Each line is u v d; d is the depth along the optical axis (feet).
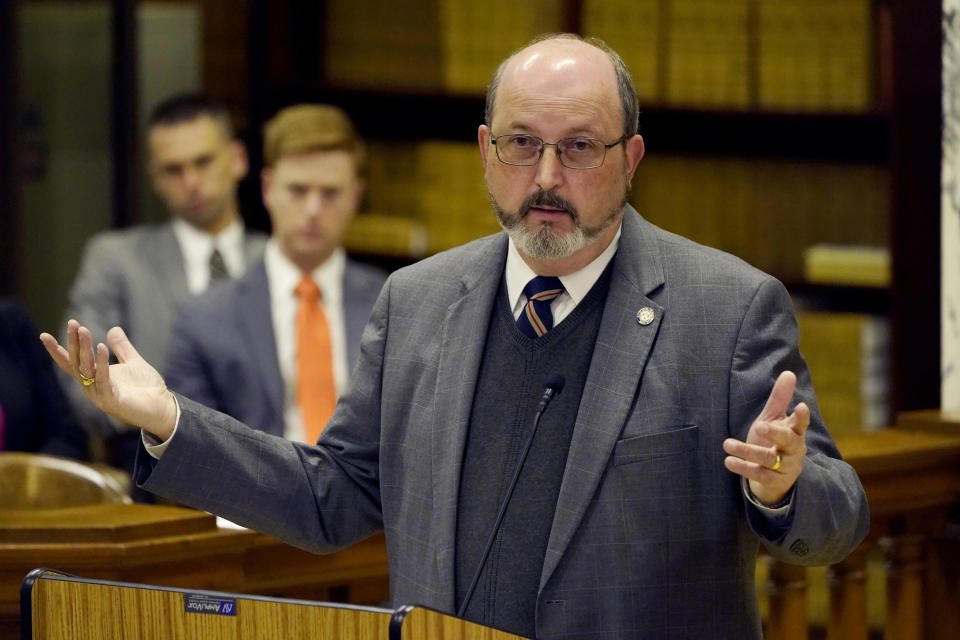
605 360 20.25
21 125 57.72
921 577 29.94
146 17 59.62
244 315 39.83
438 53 57.77
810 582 49.85
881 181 53.42
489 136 20.70
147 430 20.16
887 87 52.80
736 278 20.47
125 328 47.60
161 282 48.03
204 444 20.13
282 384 39.55
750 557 20.33
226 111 49.52
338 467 21.85
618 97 20.33
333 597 28.17
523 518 20.10
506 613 19.85
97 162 58.59
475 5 57.06
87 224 58.70
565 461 20.20
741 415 19.65
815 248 53.88
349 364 40.42
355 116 59.11
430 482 20.72
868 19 52.54
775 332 20.04
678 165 55.77
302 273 40.73
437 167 58.08
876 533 29.09
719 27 54.34
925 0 33.17
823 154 54.03
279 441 21.40
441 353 21.30
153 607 17.21
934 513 29.99
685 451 19.67
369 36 58.80
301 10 59.88
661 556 19.48
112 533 23.27
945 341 32.71
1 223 56.59
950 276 32.58
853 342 52.01
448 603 20.01
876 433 30.55
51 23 58.34
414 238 58.08
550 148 19.84
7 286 56.75
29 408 40.81
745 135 54.70
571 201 19.86
